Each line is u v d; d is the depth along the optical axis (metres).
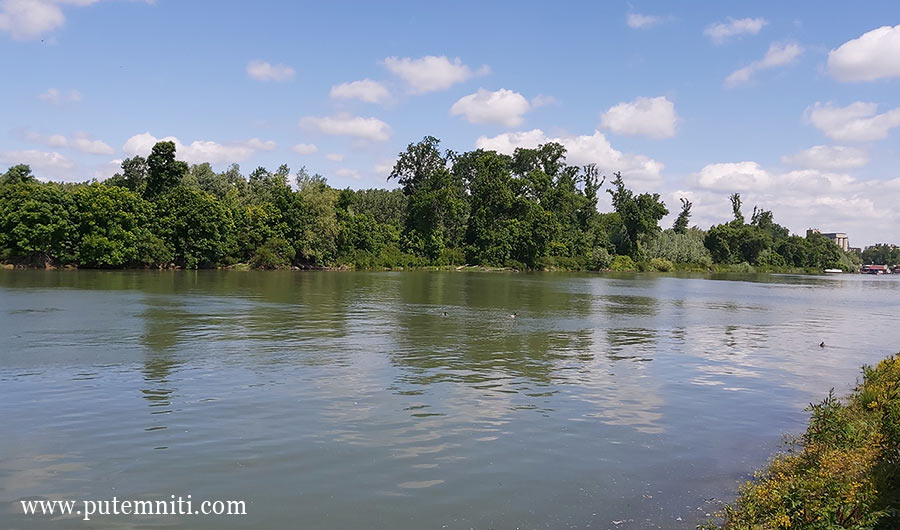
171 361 21.97
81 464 11.97
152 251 91.44
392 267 125.94
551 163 167.38
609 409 16.80
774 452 13.66
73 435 13.62
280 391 17.83
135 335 27.73
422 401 17.05
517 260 139.12
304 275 91.12
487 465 12.34
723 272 169.50
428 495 10.86
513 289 67.56
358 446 13.23
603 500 10.85
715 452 13.56
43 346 24.55
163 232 94.69
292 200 113.38
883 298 70.75
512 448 13.38
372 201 158.75
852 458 11.38
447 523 9.84
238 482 11.23
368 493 10.88
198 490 10.87
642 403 17.59
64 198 85.12
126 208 90.75
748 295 69.56
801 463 12.27
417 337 29.06
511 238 136.00
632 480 11.81
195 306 40.88
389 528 9.62
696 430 15.16
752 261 186.12
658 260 162.62
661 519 10.16
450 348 26.06
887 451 11.30
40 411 15.42
